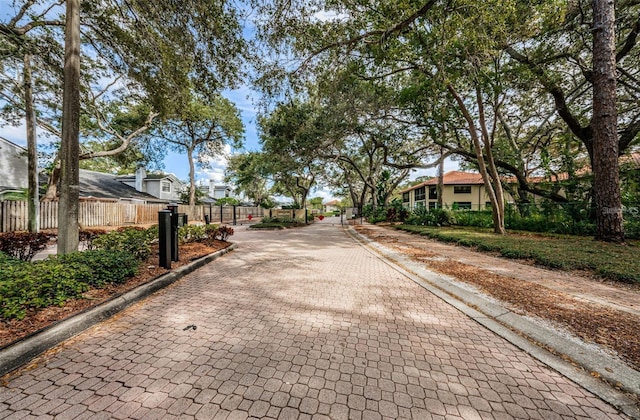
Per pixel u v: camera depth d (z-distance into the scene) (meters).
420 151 17.92
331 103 12.45
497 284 4.08
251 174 26.66
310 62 7.90
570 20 8.11
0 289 2.41
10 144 15.18
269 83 7.80
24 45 6.47
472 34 6.09
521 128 15.32
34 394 1.67
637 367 1.95
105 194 19.16
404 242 9.23
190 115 8.17
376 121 13.93
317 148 16.16
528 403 1.66
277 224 16.98
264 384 1.81
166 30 5.57
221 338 2.46
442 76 7.93
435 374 1.96
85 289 3.05
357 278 4.71
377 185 25.52
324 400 1.66
